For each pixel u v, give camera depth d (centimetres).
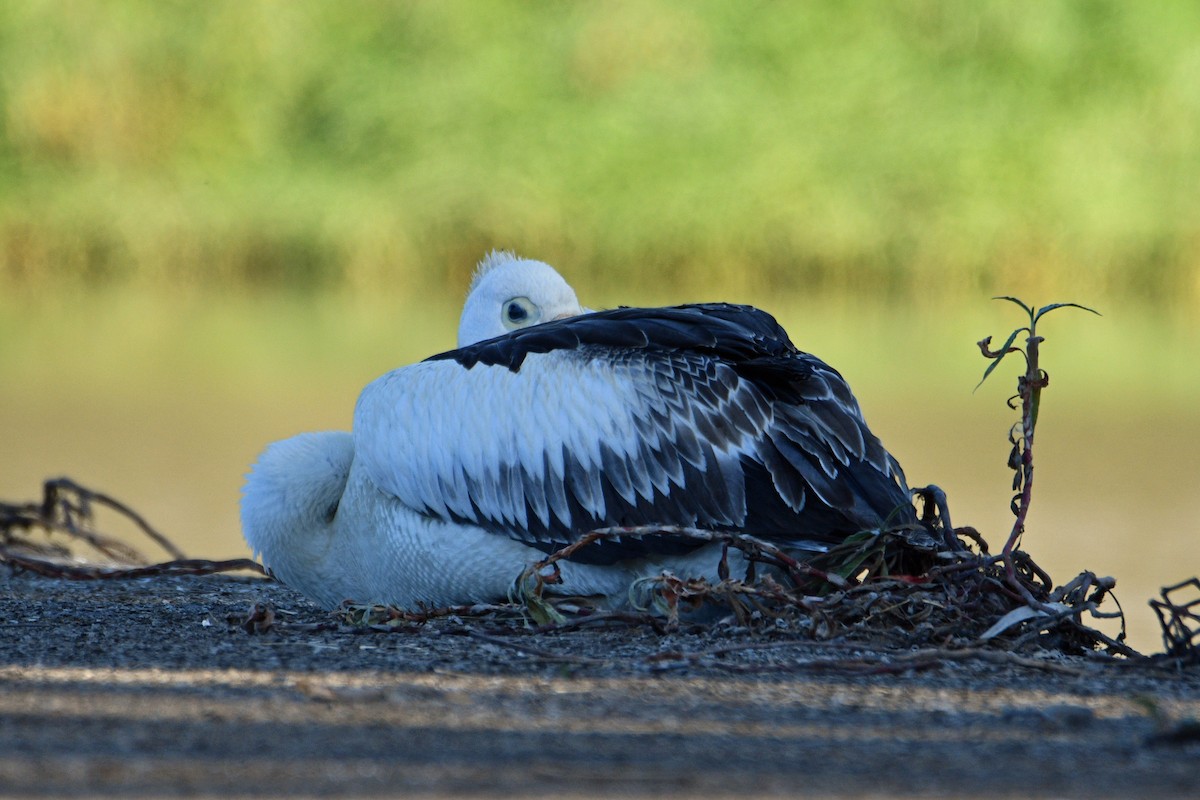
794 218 2891
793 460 584
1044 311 609
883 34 3114
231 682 490
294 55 3312
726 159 2978
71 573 782
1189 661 540
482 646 556
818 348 2291
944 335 2461
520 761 401
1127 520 1280
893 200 2902
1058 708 464
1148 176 2884
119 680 492
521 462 611
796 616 581
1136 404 1845
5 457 1496
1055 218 2834
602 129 3031
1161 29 2947
